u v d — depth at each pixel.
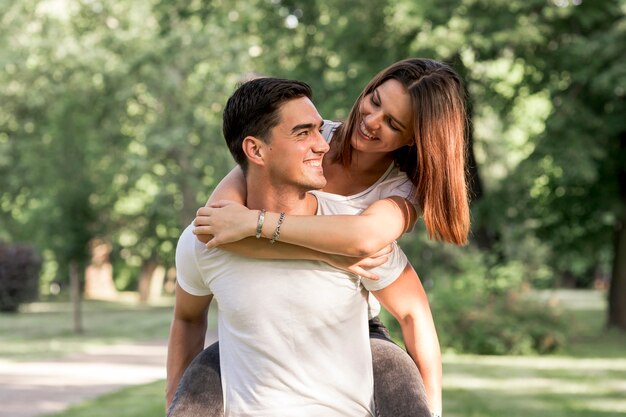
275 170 3.11
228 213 3.10
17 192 33.69
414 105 3.21
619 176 23.92
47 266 48.06
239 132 3.14
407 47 20.75
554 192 24.14
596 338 23.38
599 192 24.03
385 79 3.30
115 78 30.73
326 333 3.15
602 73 20.62
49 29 31.20
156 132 30.34
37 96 30.70
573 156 21.08
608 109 22.20
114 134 31.97
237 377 3.20
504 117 22.69
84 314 34.81
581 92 21.95
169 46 29.77
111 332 26.50
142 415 9.98
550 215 24.48
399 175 3.45
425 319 3.45
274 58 24.64
